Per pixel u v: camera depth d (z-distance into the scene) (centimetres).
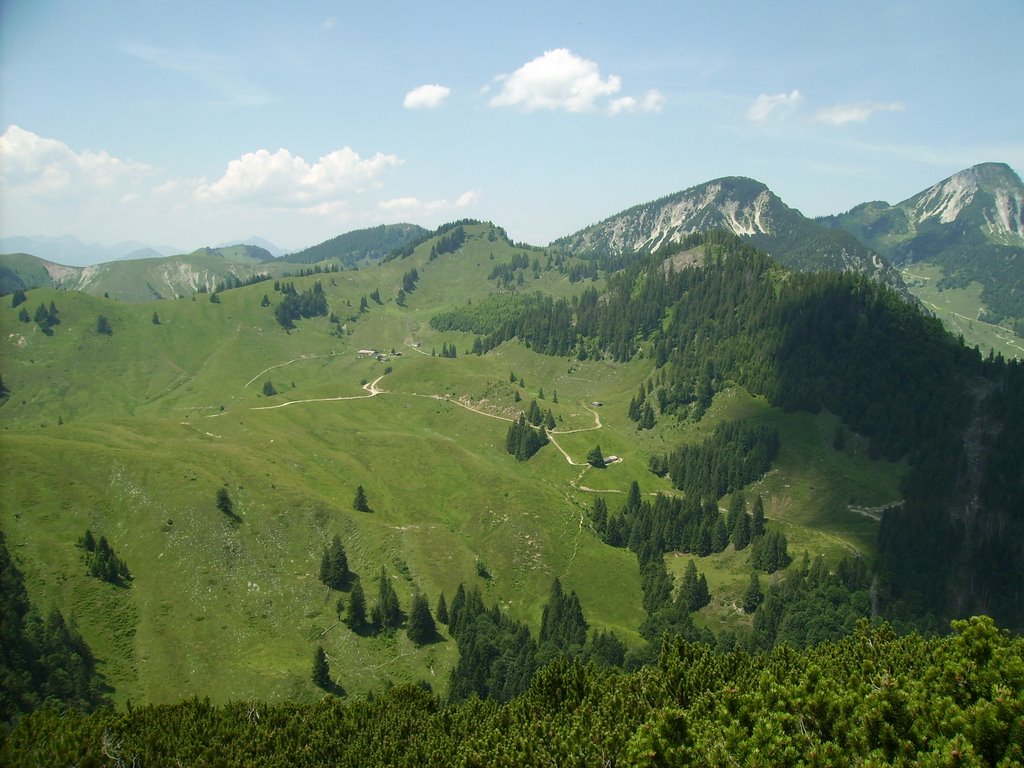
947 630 17500
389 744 7544
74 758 6488
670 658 7031
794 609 17700
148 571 16000
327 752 7581
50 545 15438
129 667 13850
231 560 16788
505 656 15475
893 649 6812
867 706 4278
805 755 4009
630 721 5756
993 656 4322
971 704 4144
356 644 15662
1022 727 3516
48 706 11838
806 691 4781
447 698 14550
